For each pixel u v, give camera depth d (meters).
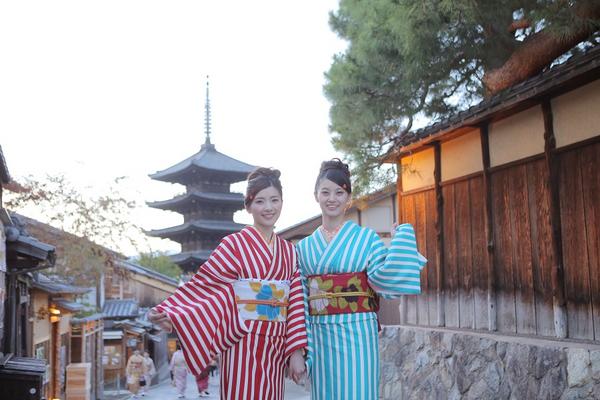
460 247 8.97
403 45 8.33
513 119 7.76
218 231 47.09
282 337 3.67
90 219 15.00
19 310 11.50
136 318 29.31
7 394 8.67
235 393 3.53
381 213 16.61
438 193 9.53
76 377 16.44
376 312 4.00
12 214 11.31
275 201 3.74
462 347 8.20
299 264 3.99
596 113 6.29
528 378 6.75
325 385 3.83
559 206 6.88
